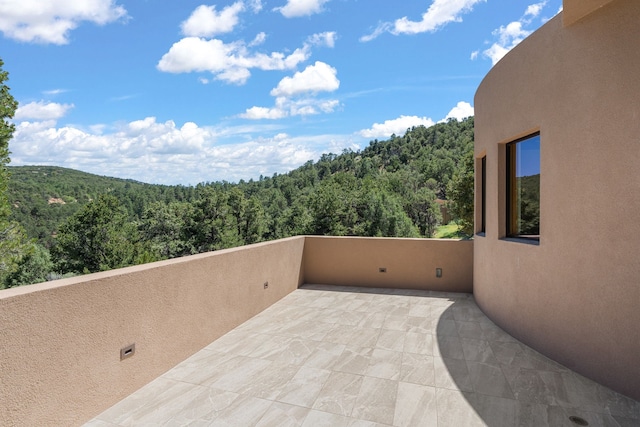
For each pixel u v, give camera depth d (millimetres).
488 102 4582
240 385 2807
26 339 1908
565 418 2340
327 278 6570
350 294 5836
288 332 4043
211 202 42031
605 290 2729
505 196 4332
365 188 50969
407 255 6176
